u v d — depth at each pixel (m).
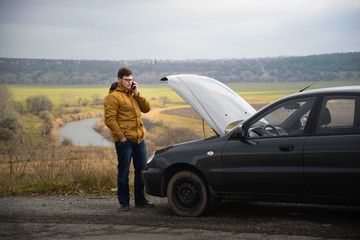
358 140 4.66
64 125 155.00
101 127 138.62
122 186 6.78
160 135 78.62
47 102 179.38
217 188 5.66
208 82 6.71
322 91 5.18
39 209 7.18
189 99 6.38
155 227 5.38
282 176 5.13
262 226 5.03
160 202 7.36
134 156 6.88
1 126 82.44
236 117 6.24
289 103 5.35
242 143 5.51
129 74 6.68
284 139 5.18
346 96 4.94
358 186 4.62
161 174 6.14
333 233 4.50
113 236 5.03
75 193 9.01
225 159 5.58
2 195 9.09
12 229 5.63
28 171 10.65
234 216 5.73
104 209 6.93
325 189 4.86
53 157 11.66
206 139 5.95
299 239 4.35
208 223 5.40
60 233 5.31
